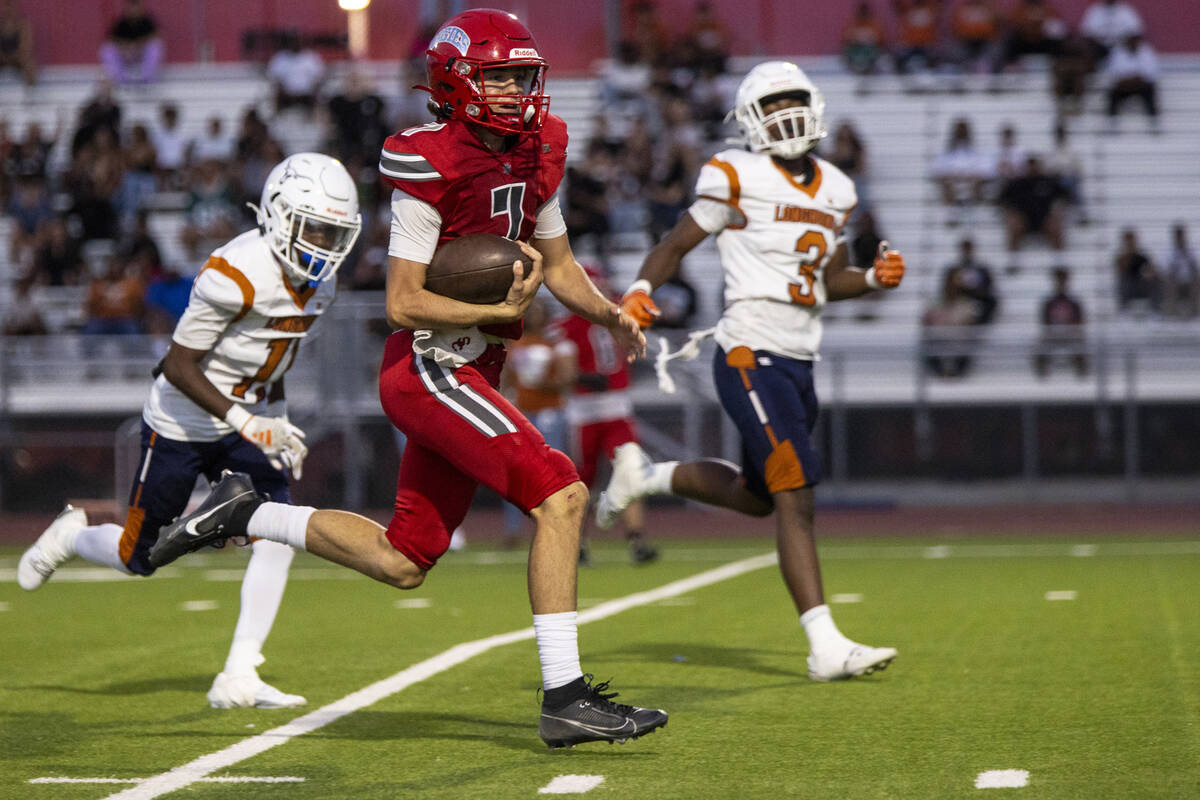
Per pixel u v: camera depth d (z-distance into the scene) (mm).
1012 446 40531
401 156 10891
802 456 14594
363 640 17594
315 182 12766
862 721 12016
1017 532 34219
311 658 16125
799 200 14906
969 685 13664
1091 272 50375
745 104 14906
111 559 13930
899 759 10539
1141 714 12078
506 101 10875
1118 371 40031
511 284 10914
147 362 41344
